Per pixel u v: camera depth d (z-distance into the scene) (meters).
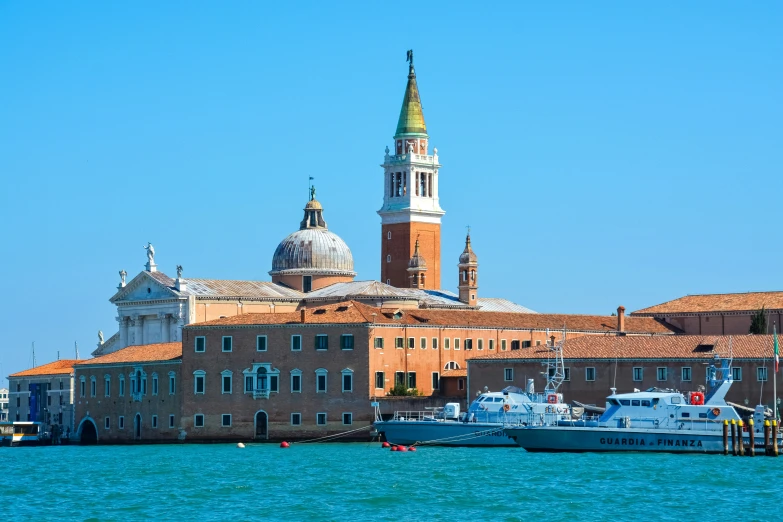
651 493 185.62
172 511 175.25
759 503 176.62
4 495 195.25
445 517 168.12
